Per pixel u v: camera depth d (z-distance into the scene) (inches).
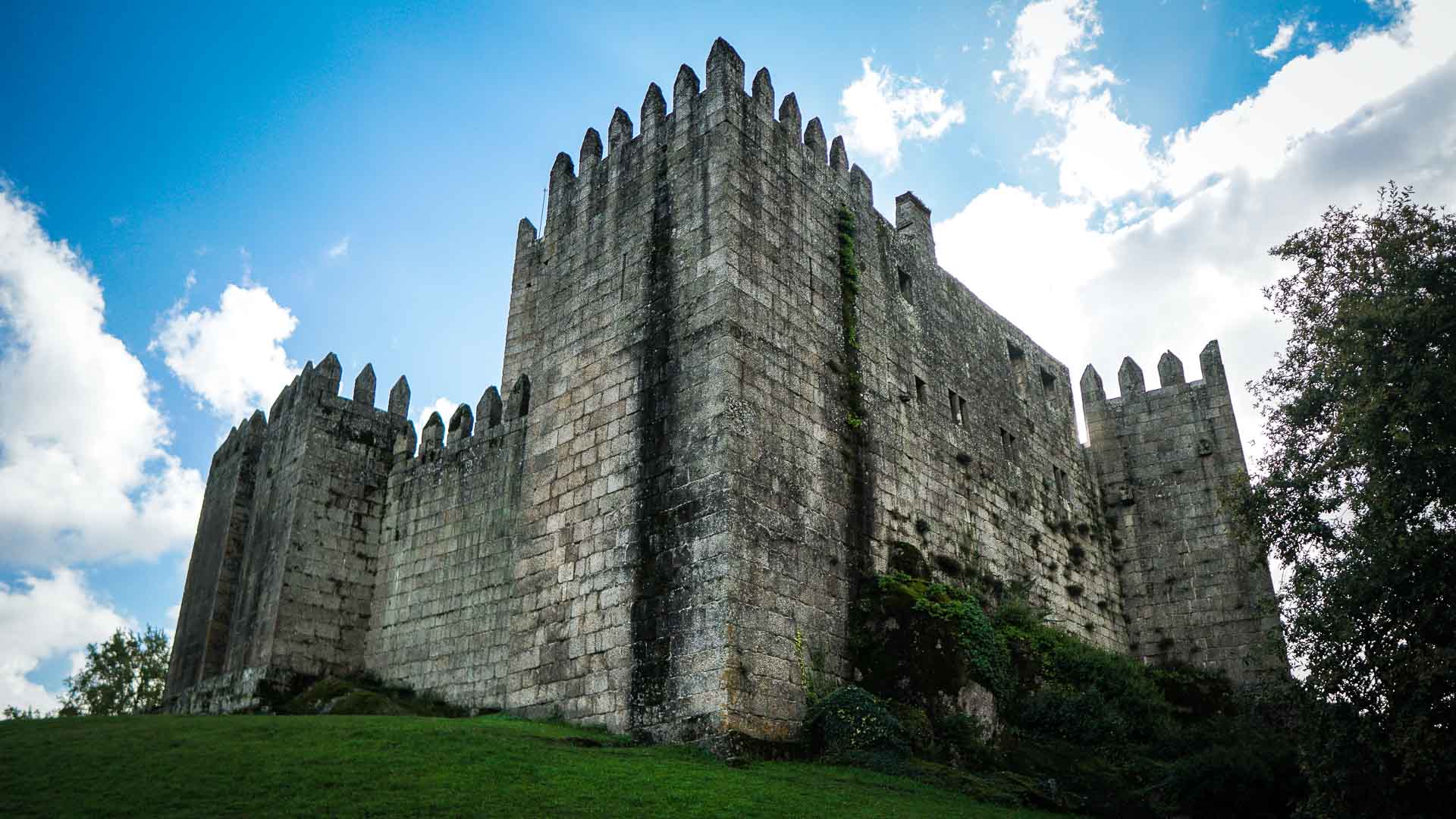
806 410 1205.1
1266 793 999.6
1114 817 997.8
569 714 1109.1
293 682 1443.2
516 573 1243.8
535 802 721.0
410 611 1493.6
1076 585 1657.2
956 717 1093.1
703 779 825.5
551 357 1333.7
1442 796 854.5
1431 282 919.0
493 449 1487.5
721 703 973.8
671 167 1286.9
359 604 1541.6
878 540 1248.2
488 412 1535.4
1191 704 1562.5
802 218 1314.0
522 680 1178.0
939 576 1336.1
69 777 761.0
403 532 1558.8
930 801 866.8
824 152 1403.8
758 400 1137.4
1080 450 1839.3
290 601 1472.7
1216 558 1707.7
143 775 763.4
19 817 665.0
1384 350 916.6
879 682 1115.3
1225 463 1752.0
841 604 1152.8
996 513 1524.4
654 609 1075.9
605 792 757.9
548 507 1244.5
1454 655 795.4
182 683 1689.2
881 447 1310.3
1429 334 893.8
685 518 1087.0
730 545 1037.2
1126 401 1872.5
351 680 1492.4
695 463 1102.4
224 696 1494.8
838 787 863.7
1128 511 1809.8
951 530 1402.6
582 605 1151.0
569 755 874.8
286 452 1617.9
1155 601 1736.0
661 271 1237.7
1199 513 1748.3
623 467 1176.8
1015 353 1771.7
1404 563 847.7
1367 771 864.9
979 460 1531.7
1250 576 1668.3
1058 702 1242.6
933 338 1523.1
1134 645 1731.1
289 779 752.3
